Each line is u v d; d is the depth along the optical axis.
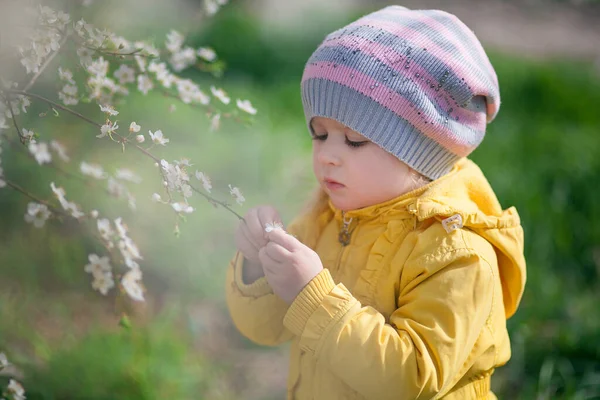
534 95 5.37
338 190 1.49
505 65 5.95
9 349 2.18
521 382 2.47
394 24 1.46
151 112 3.66
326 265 1.57
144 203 2.87
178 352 2.37
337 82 1.41
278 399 2.47
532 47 7.91
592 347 2.55
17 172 2.75
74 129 2.81
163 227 2.98
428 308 1.36
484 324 1.43
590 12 9.61
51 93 1.88
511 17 9.12
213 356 2.65
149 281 2.91
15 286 2.67
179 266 2.94
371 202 1.49
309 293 1.37
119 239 1.61
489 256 1.42
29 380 2.14
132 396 2.18
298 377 1.58
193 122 3.80
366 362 1.31
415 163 1.44
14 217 2.77
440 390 1.34
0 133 1.68
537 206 3.49
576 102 5.30
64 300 2.73
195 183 2.91
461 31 1.50
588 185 3.82
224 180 3.54
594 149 4.33
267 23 6.47
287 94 5.02
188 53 1.92
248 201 3.42
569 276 3.17
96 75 1.57
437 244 1.40
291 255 1.39
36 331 2.46
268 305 1.65
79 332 2.53
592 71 6.61
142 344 2.35
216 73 1.95
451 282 1.36
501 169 3.84
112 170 1.82
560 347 2.57
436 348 1.32
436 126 1.41
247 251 1.56
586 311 2.82
